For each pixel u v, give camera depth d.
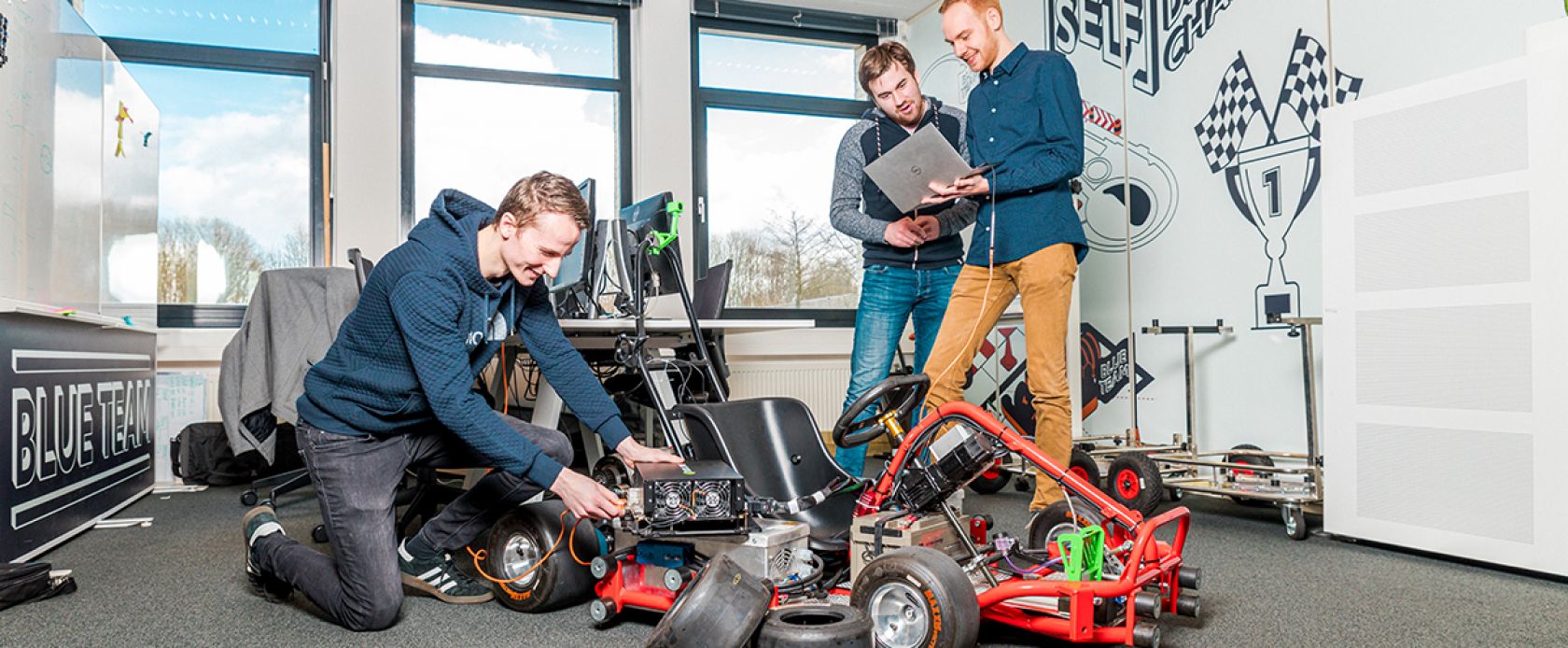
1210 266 3.83
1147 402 4.14
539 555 1.89
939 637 1.43
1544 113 2.24
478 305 1.77
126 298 3.71
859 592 1.54
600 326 2.87
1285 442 3.49
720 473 1.71
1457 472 2.40
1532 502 2.25
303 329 3.08
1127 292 4.26
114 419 3.38
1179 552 1.74
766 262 5.66
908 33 5.89
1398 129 2.55
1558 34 2.27
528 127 5.25
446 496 2.92
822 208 5.80
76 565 2.53
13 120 2.57
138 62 4.60
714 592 1.38
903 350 5.41
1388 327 2.57
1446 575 2.29
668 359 2.53
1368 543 2.70
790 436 2.00
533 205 1.67
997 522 3.03
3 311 2.37
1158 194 4.10
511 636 1.80
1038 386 2.65
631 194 5.35
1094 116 4.49
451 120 5.12
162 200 4.62
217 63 4.68
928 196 2.63
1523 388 2.27
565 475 1.69
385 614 1.82
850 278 5.83
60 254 2.94
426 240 1.74
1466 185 2.39
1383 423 2.58
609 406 2.00
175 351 4.36
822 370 5.44
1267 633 1.79
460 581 2.06
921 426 1.76
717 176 5.58
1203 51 3.87
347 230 4.74
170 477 4.15
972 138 2.86
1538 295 2.24
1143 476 2.98
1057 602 1.59
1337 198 2.71
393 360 1.77
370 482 1.81
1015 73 2.70
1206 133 3.86
